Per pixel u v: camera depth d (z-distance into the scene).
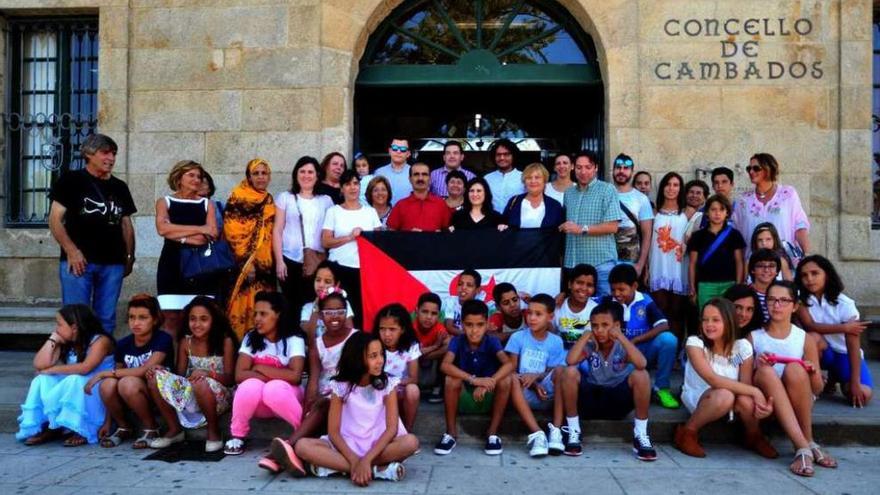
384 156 8.89
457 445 5.04
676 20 7.51
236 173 7.71
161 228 5.70
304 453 4.24
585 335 4.96
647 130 7.49
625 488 4.09
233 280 5.93
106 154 5.87
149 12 7.84
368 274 5.89
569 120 8.88
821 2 7.45
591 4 7.55
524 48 8.12
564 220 6.15
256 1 7.73
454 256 6.09
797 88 7.45
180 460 4.66
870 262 7.40
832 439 4.95
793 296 4.86
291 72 7.69
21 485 4.12
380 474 4.24
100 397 5.01
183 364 5.21
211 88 7.76
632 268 5.46
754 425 4.69
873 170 7.80
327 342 5.02
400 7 8.02
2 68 8.20
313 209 6.25
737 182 7.43
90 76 8.26
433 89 8.18
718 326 4.73
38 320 7.57
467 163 8.92
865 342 7.33
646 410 4.77
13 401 5.56
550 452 4.77
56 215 5.70
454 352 5.07
